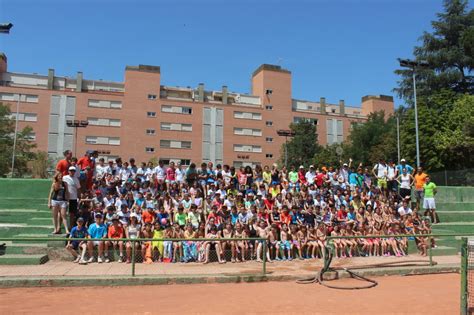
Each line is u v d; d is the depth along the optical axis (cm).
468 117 2962
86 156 1431
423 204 1709
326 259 973
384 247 1338
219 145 6625
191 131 6500
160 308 696
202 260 1157
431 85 4034
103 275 923
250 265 1130
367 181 1909
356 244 1306
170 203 1403
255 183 1652
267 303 739
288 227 1291
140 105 6253
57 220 1193
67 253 1129
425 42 4162
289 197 1502
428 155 3162
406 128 3353
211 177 1655
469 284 860
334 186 1750
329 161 5216
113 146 6062
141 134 6209
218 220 1283
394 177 1800
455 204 1939
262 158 6838
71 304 721
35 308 691
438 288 892
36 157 5231
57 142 5816
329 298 785
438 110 3366
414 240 1375
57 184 1191
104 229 1141
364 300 771
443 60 3997
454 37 4078
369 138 5422
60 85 6116
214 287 886
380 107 7788
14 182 1669
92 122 6009
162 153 6300
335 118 7438
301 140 5681
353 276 1011
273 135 6938
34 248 1120
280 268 1086
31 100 5788
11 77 5969
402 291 857
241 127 6788
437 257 1309
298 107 7512
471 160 3053
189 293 822
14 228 1263
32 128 5503
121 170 1670
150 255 1133
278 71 7112
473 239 1565
